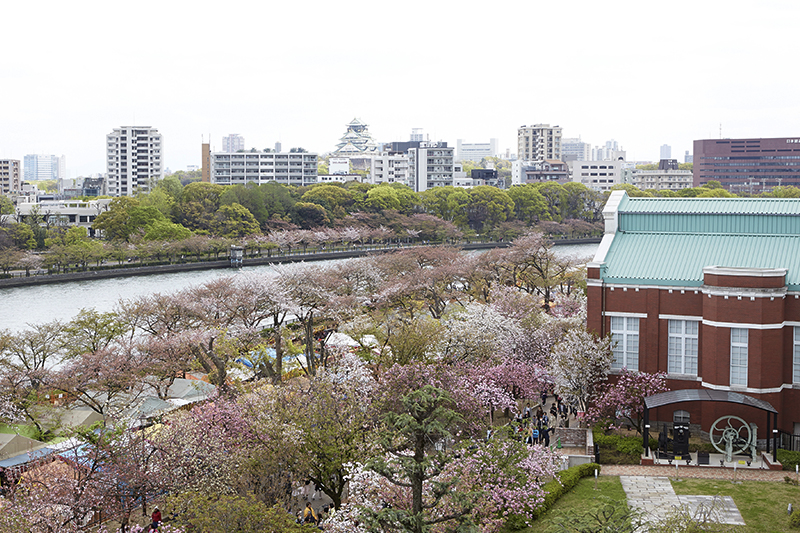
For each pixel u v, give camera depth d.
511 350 62.66
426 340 61.34
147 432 45.97
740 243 55.62
